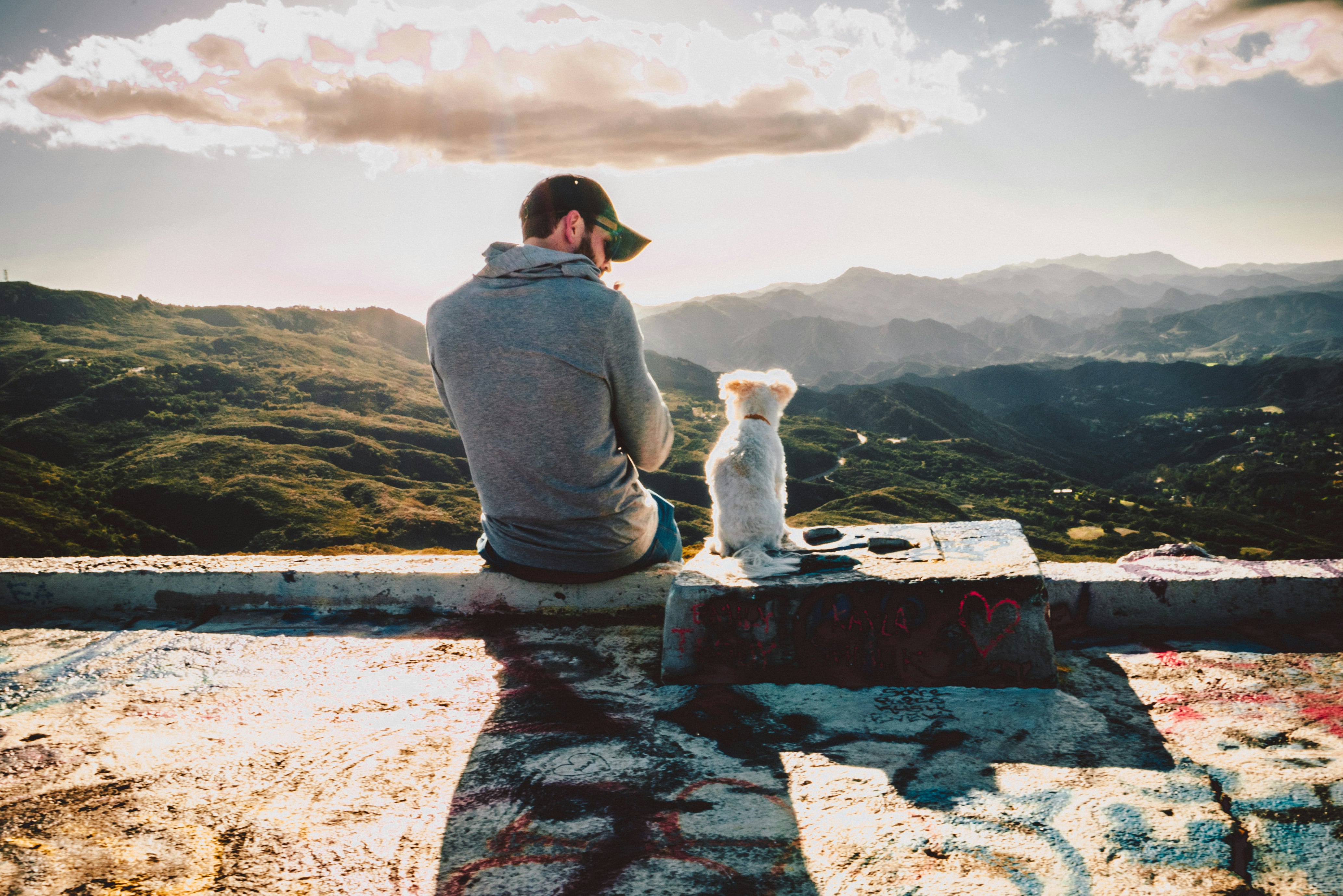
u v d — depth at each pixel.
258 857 1.29
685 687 1.97
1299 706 1.71
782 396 3.45
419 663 2.16
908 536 2.31
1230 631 2.13
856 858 1.23
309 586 2.58
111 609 2.65
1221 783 1.41
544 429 2.10
